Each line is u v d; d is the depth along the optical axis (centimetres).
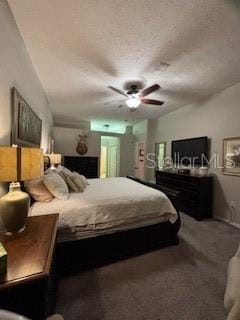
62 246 182
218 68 265
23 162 124
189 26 182
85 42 211
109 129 838
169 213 237
